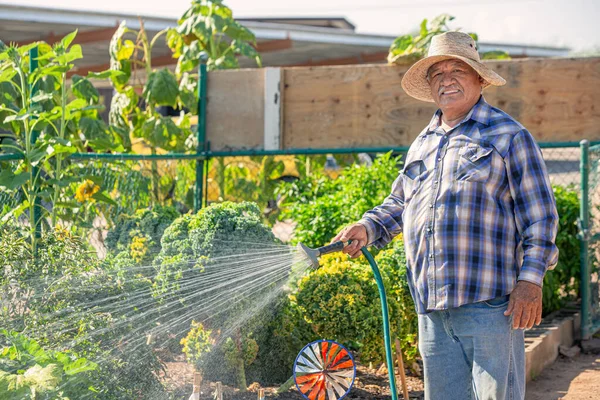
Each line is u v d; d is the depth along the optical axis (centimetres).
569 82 740
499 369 324
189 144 835
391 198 380
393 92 764
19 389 322
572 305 772
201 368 456
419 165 349
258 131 786
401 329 513
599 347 687
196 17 934
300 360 365
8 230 461
